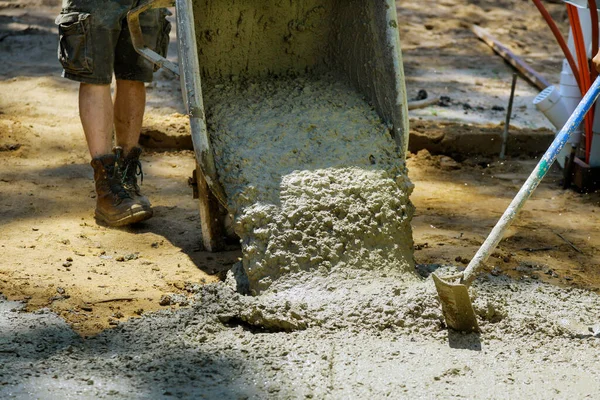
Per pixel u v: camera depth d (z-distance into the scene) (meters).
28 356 7.48
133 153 11.45
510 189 13.33
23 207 11.51
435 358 7.44
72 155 13.82
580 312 8.53
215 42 10.26
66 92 16.95
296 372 7.21
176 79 18.02
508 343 7.79
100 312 8.60
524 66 20.88
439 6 27.25
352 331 7.86
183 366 7.29
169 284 9.37
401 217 9.09
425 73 20.38
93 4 10.55
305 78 10.45
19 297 8.79
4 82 17.42
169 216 11.52
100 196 11.04
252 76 10.49
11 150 13.82
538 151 15.11
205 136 8.91
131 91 11.37
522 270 10.09
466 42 23.83
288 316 7.96
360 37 9.95
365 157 9.30
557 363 7.48
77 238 10.54
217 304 8.35
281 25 10.43
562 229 11.62
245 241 8.70
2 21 22.64
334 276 8.44
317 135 9.42
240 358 7.44
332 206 8.79
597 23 11.97
